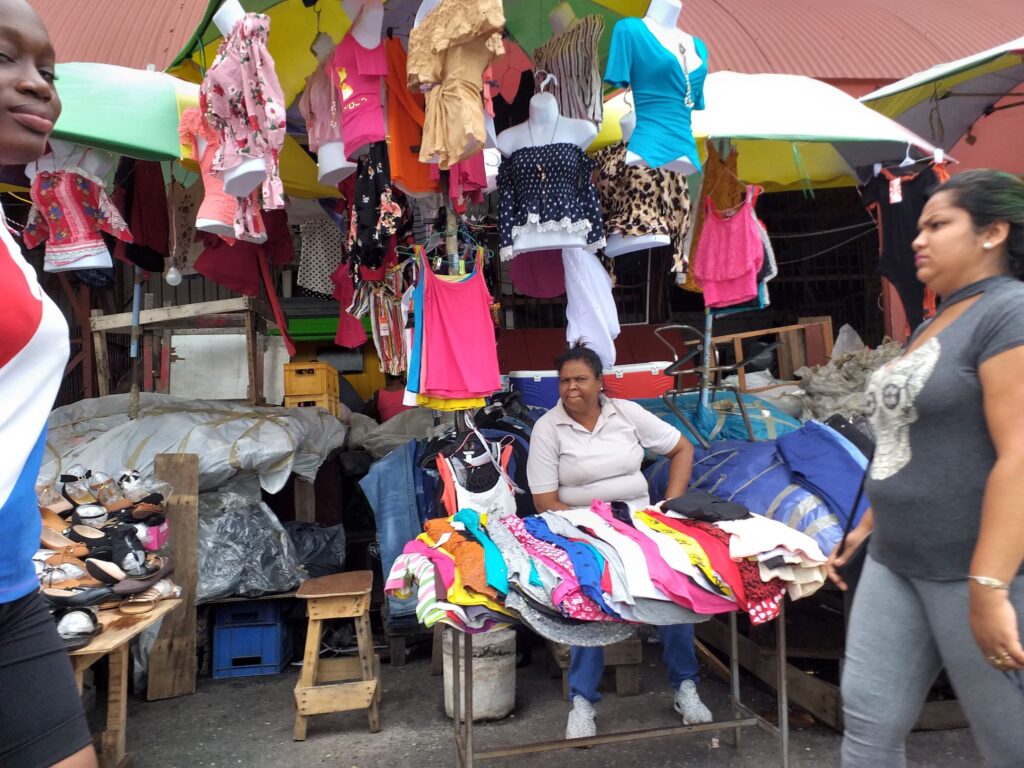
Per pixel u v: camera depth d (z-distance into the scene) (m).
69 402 6.66
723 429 4.46
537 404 4.93
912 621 1.71
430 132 3.04
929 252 1.74
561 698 3.54
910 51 7.24
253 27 3.04
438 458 3.70
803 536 2.54
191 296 7.32
